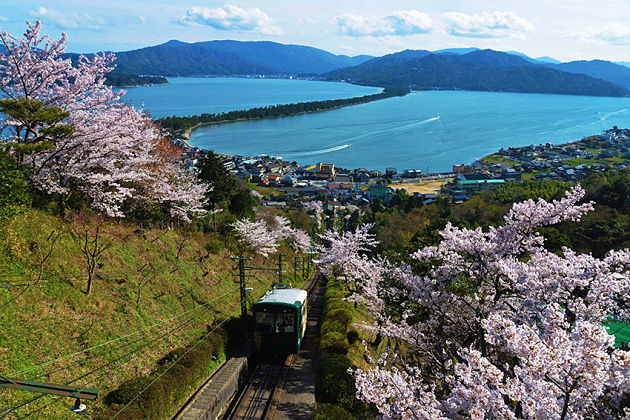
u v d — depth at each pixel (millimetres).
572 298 13695
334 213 132625
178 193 32031
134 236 25188
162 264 24969
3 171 17359
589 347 8211
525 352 8797
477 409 8570
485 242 16734
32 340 13711
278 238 60031
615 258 14188
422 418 9562
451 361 15203
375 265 36656
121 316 18062
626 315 13992
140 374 16125
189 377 16797
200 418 14516
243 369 20328
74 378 13664
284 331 21938
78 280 17750
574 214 15695
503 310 15195
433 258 19812
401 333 19219
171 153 32969
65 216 21312
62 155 21188
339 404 17656
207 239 36562
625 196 79562
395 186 178125
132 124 24922
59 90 21125
